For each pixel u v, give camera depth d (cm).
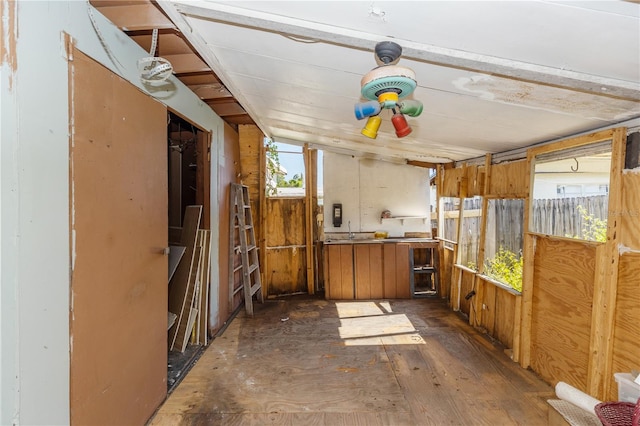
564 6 100
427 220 507
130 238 191
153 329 218
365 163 508
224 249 391
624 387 169
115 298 177
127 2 166
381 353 300
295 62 205
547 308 250
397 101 152
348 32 140
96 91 161
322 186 537
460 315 400
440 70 166
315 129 403
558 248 239
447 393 236
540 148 258
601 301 197
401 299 469
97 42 163
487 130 257
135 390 196
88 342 155
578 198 242
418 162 491
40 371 128
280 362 286
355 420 208
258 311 425
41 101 128
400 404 224
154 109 222
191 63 242
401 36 137
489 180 343
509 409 217
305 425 204
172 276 335
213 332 347
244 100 332
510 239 324
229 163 418
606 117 189
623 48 119
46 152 131
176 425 205
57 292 137
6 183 114
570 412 171
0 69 112
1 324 112
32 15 124
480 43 132
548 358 248
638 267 179
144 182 208
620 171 188
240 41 193
